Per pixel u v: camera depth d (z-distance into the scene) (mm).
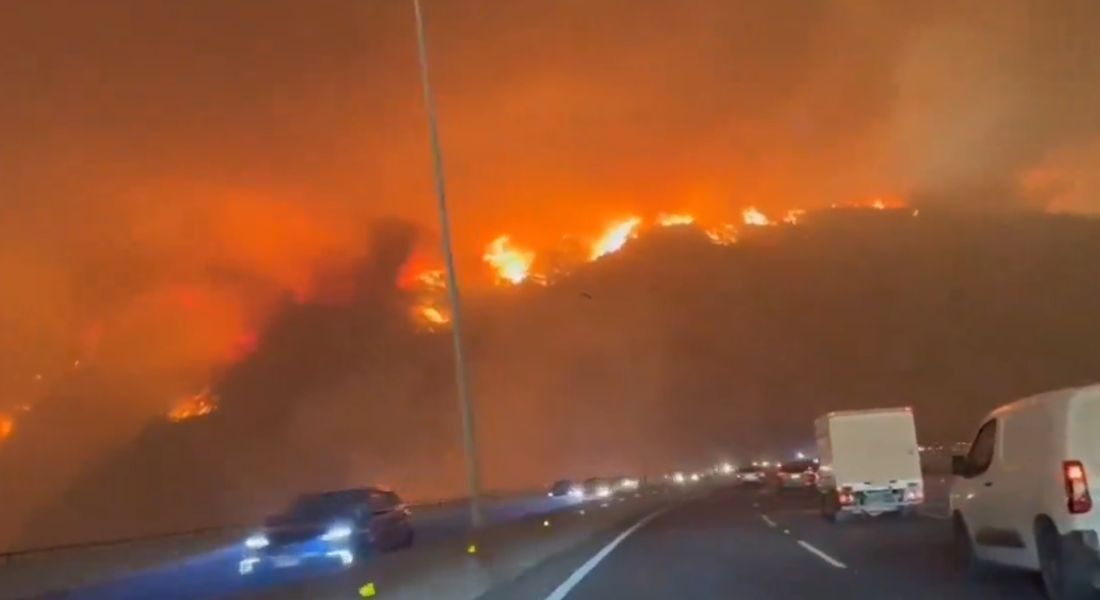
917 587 15633
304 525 28844
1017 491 14023
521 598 17250
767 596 15469
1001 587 15211
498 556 20875
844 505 33781
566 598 16656
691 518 42000
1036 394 14391
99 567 30000
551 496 69188
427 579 15922
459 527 46219
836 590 15805
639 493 73000
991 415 15922
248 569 28625
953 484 17391
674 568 20859
